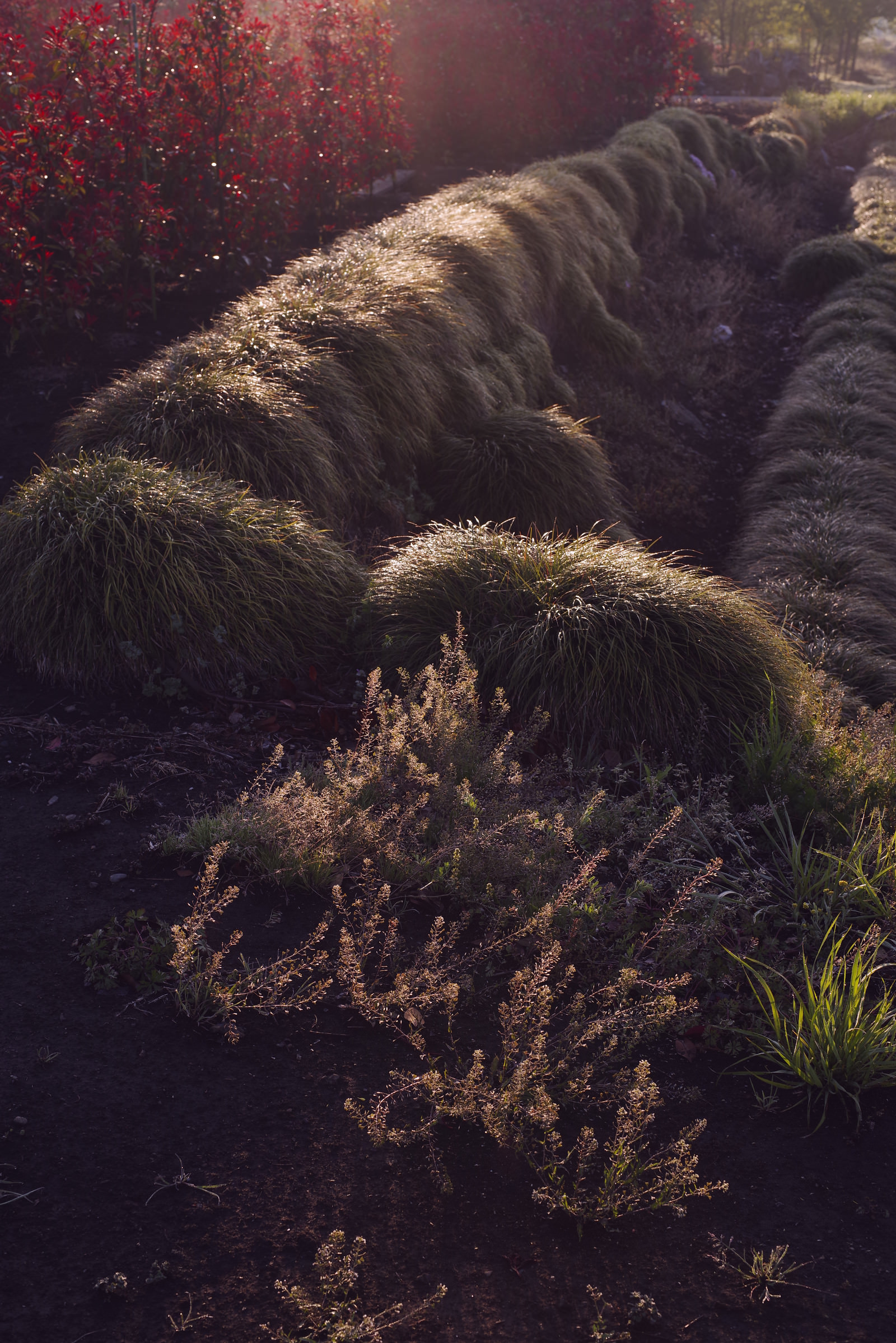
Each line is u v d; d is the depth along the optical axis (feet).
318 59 36.65
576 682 14.11
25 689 14.24
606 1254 7.29
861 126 97.55
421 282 24.30
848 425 33.40
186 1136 7.85
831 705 14.93
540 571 15.98
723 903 11.10
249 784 12.62
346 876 11.03
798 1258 7.33
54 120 24.08
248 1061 8.65
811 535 25.94
